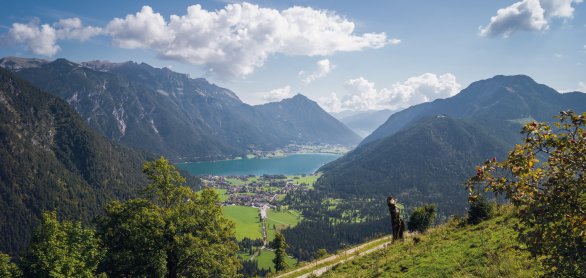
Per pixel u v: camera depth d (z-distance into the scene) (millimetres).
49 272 31719
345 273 28500
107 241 35688
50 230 34531
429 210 43812
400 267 24266
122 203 36812
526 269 16641
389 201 36531
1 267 31875
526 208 8922
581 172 8406
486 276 17656
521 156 8977
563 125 8734
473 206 30359
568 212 8531
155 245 33344
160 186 36625
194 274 35781
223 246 37125
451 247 24266
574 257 8289
